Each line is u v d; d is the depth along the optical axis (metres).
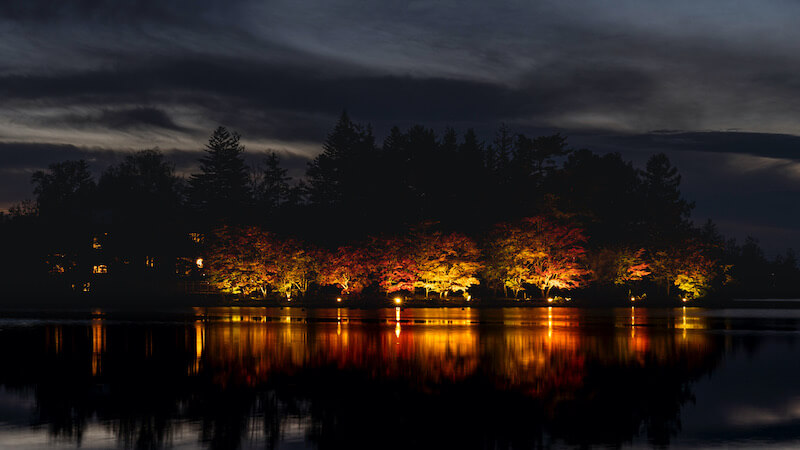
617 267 95.94
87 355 32.53
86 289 100.06
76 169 143.00
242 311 70.12
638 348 35.28
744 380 25.64
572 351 33.81
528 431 18.12
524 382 25.11
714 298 108.75
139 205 109.19
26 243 101.19
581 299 96.56
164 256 103.81
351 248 88.44
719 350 34.50
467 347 35.22
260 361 30.28
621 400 21.89
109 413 20.25
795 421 19.06
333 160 127.00
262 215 112.75
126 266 103.69
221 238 90.19
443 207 110.06
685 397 22.50
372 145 128.88
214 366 28.88
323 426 18.66
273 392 23.33
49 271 101.88
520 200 110.62
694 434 17.75
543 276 87.50
